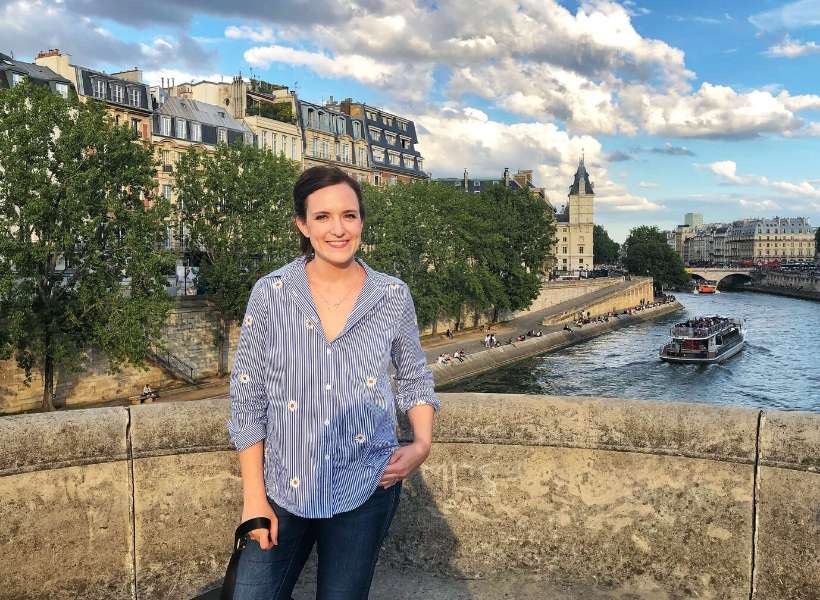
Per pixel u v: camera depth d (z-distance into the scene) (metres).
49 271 31.58
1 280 28.36
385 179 90.50
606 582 3.70
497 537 3.83
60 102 29.92
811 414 3.44
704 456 3.52
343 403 2.28
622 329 87.62
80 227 29.67
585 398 3.83
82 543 3.45
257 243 40.34
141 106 57.62
